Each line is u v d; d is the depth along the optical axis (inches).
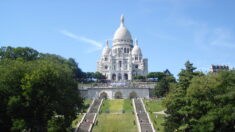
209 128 2694.4
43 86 3036.4
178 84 3265.3
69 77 3905.0
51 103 3115.2
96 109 5344.5
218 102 2881.4
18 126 2743.6
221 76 2970.0
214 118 2699.3
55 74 3149.6
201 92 2896.2
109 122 4330.7
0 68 3184.1
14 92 3004.4
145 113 4830.2
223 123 2763.3
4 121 2940.5
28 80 2992.1
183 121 3085.6
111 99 6456.7
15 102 2824.8
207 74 3203.7
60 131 3043.8
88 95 7165.4
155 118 4525.1
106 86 7514.8
